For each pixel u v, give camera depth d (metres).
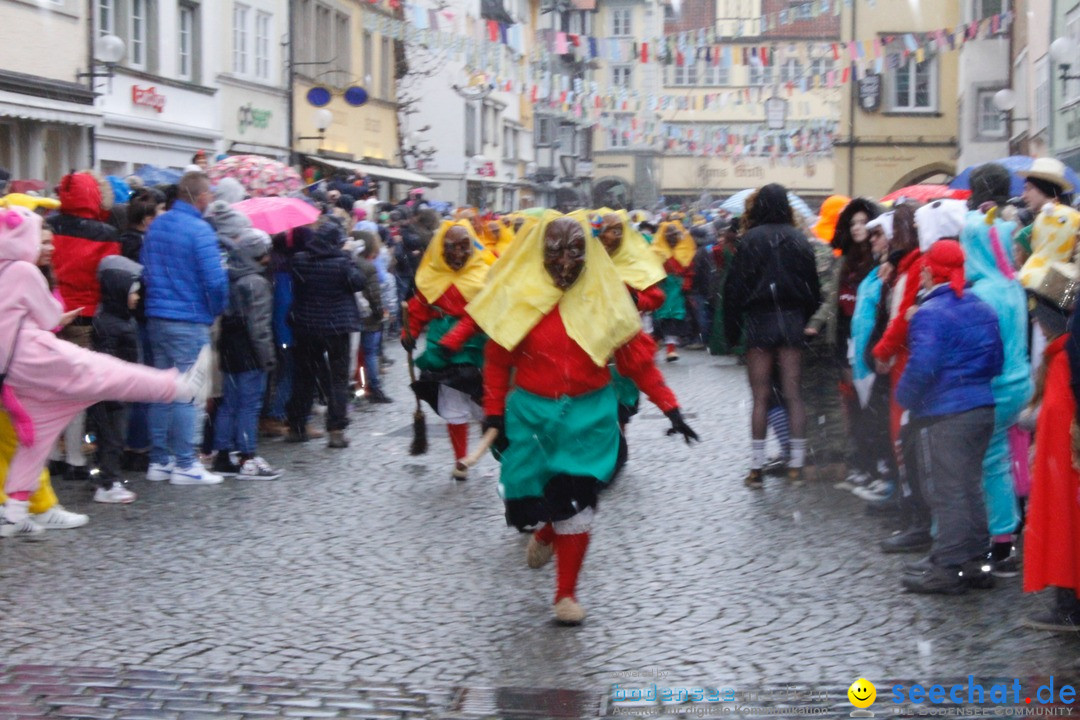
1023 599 6.73
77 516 8.56
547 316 6.38
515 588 7.05
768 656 5.87
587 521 6.36
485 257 10.34
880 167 49.72
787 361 9.98
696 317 23.11
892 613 6.52
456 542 8.12
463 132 48.09
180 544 8.01
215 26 27.70
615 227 10.05
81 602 6.71
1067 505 6.02
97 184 9.61
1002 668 5.65
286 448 11.84
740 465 10.95
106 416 9.19
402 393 16.20
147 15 24.88
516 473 6.40
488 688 5.47
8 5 19.42
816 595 6.86
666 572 7.37
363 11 37.62
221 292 9.73
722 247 19.88
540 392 6.37
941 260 6.84
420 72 42.56
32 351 7.95
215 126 27.72
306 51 33.47
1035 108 32.16
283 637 6.16
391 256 19.97
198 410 10.04
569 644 6.07
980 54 41.00
